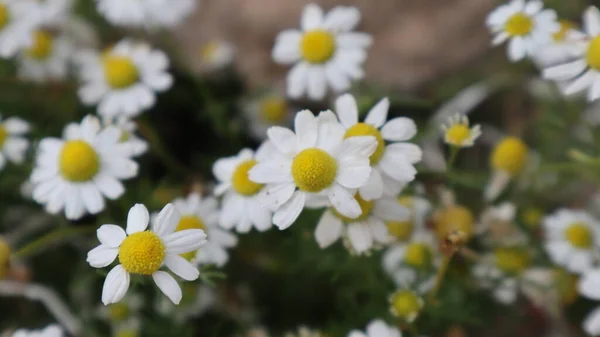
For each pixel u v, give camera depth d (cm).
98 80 30
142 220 23
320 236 24
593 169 29
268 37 33
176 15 31
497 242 28
